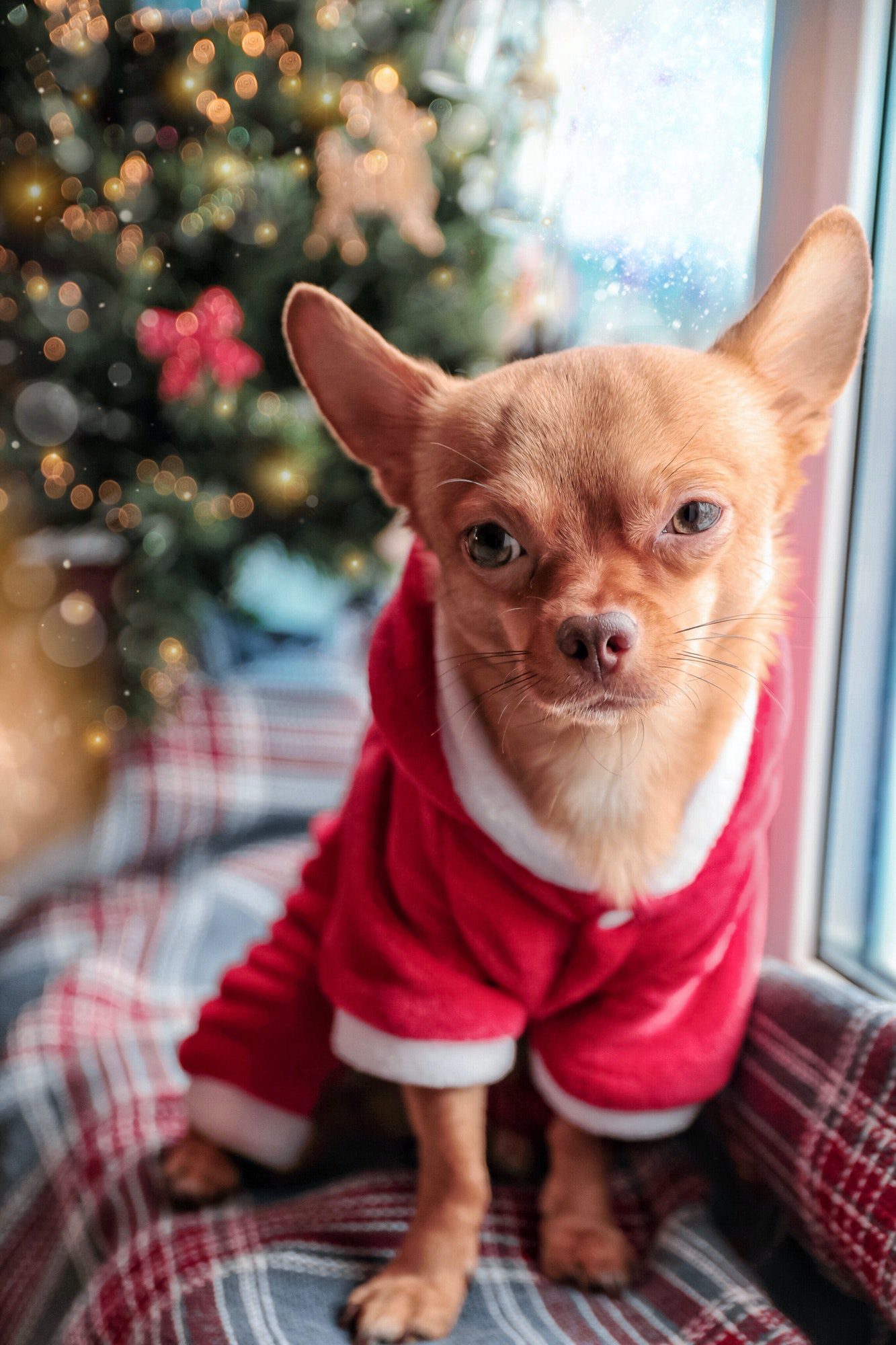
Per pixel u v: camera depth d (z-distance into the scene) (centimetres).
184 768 74
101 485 71
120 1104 49
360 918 40
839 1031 39
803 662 45
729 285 45
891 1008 39
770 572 38
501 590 37
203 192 61
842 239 36
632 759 37
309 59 61
